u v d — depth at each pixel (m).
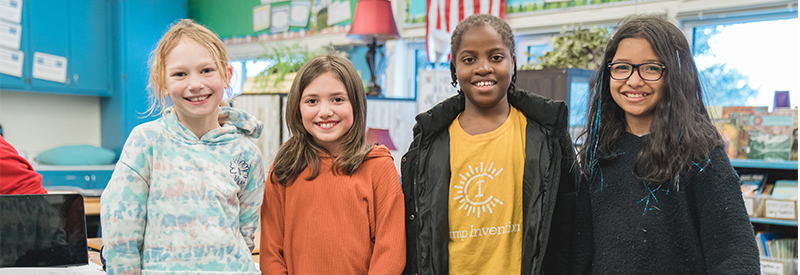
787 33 2.67
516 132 1.32
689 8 2.88
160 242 1.12
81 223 1.19
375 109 3.00
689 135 1.04
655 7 2.99
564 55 2.67
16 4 4.29
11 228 1.14
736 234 0.96
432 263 1.28
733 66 2.87
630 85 1.09
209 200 1.16
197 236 1.13
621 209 1.11
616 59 1.12
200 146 1.19
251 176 1.26
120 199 1.10
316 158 1.31
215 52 1.18
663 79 1.07
